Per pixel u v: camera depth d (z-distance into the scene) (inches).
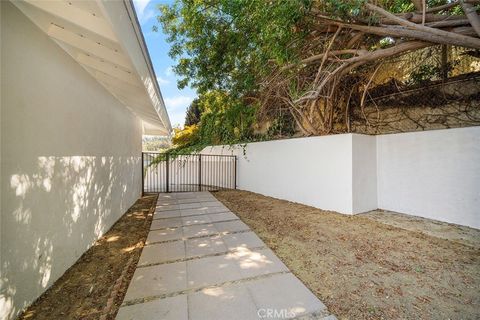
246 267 109.6
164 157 379.6
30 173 83.9
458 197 163.9
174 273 104.6
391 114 242.4
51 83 98.3
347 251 124.5
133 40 100.9
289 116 327.3
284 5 119.4
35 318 76.7
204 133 393.4
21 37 80.1
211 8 183.2
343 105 269.0
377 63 222.8
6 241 72.1
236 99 264.4
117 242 147.2
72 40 99.7
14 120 76.2
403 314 75.4
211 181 458.9
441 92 209.9
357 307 79.4
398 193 201.2
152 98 162.6
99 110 155.1
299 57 170.2
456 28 127.4
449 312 75.9
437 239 137.7
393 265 108.0
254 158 348.5
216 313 77.5
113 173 186.1
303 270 105.8
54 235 99.2
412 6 161.3
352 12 126.6
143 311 78.7
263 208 235.9
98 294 90.4
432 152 178.4
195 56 220.5
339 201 206.5
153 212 223.5
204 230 166.6
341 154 205.0
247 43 183.2
